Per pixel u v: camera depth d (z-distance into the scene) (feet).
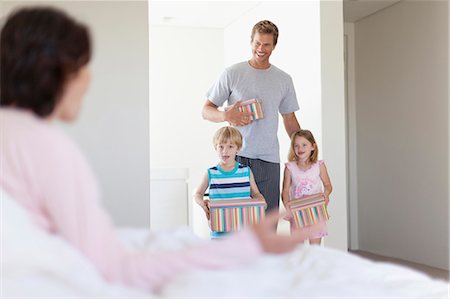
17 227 2.59
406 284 2.89
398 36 16.44
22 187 2.68
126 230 4.07
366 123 18.10
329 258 3.34
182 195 13.83
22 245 2.56
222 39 21.71
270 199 11.39
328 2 13.56
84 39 2.85
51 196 2.63
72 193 2.63
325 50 13.52
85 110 10.34
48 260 2.57
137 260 2.72
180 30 21.33
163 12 18.99
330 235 13.42
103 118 10.41
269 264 3.16
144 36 10.57
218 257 2.77
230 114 10.80
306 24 14.25
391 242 17.03
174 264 2.72
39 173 2.64
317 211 11.65
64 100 2.89
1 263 2.53
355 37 18.60
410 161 16.05
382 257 16.88
